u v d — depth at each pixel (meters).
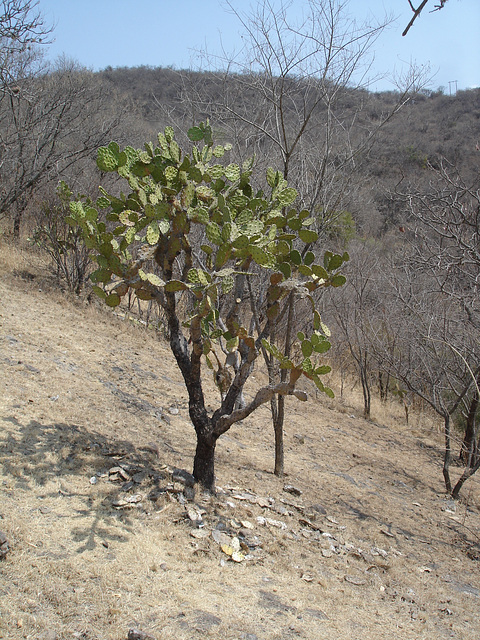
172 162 3.99
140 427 5.03
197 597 2.79
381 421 8.81
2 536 2.68
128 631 2.38
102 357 6.65
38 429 4.16
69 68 12.77
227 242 3.55
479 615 3.56
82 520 3.17
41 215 9.55
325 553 3.77
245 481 4.63
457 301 6.43
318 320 3.86
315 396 9.04
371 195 10.87
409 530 4.83
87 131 10.91
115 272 3.69
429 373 6.69
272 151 7.08
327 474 5.64
